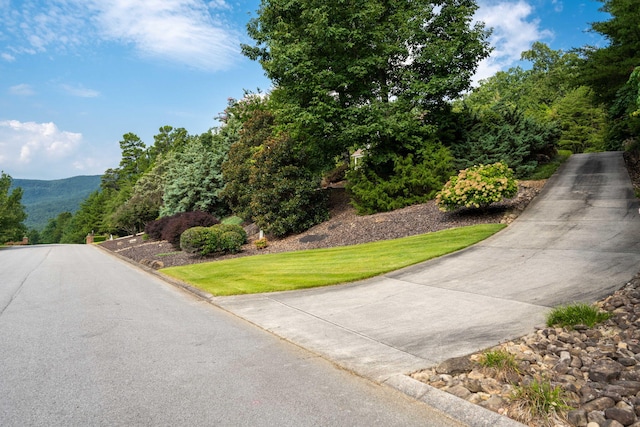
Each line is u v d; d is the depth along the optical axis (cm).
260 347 452
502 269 709
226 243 1499
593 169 1605
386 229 1312
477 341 410
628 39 1551
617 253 695
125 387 341
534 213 1127
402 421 274
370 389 329
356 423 271
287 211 1595
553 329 418
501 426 255
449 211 1293
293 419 278
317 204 1680
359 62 1541
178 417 285
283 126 1780
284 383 344
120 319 605
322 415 284
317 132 1652
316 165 1830
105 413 293
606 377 299
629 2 1476
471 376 330
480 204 1174
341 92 1659
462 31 1562
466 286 641
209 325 561
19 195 4372
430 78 1584
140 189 4206
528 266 702
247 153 2167
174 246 1958
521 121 1661
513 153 1532
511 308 510
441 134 1683
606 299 495
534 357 356
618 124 2002
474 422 266
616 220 933
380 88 1694
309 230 1609
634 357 336
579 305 451
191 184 2850
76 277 1170
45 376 371
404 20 1592
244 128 2317
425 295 620
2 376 373
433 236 1084
